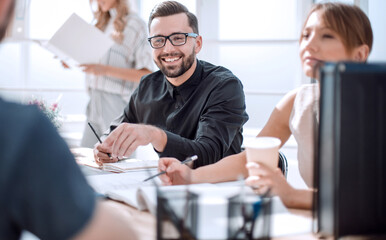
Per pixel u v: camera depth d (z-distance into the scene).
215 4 3.81
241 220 0.77
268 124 1.56
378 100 0.73
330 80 0.73
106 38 2.43
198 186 1.13
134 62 2.73
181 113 1.91
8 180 0.47
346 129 0.73
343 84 0.72
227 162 1.38
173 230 0.75
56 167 0.48
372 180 0.74
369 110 0.73
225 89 1.83
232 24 3.85
